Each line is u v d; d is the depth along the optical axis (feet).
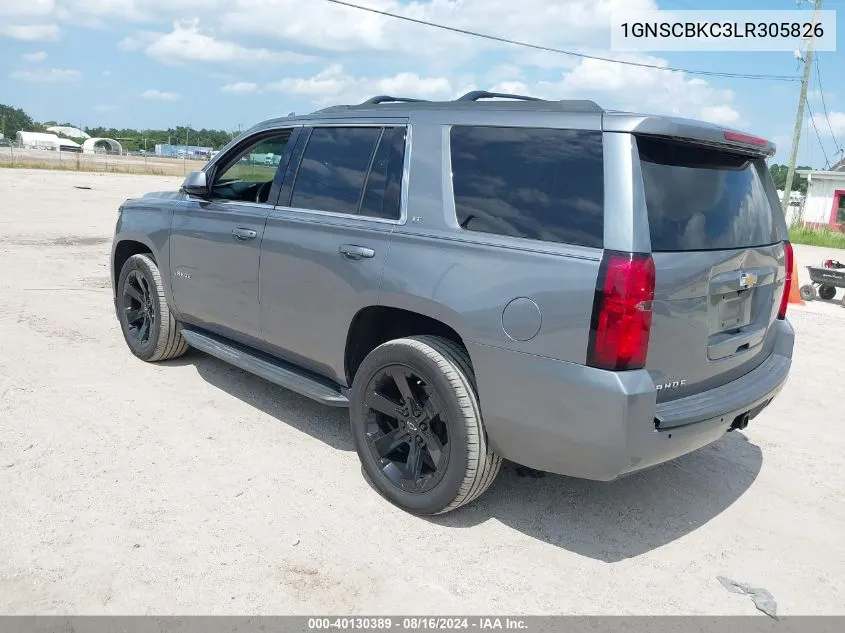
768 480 14.24
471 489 11.32
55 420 14.90
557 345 9.93
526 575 10.59
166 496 12.12
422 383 11.91
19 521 11.09
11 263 32.45
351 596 9.82
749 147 11.47
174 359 19.34
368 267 12.26
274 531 11.28
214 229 15.79
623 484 13.70
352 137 13.57
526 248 10.36
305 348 13.87
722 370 11.38
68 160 181.68
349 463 13.79
